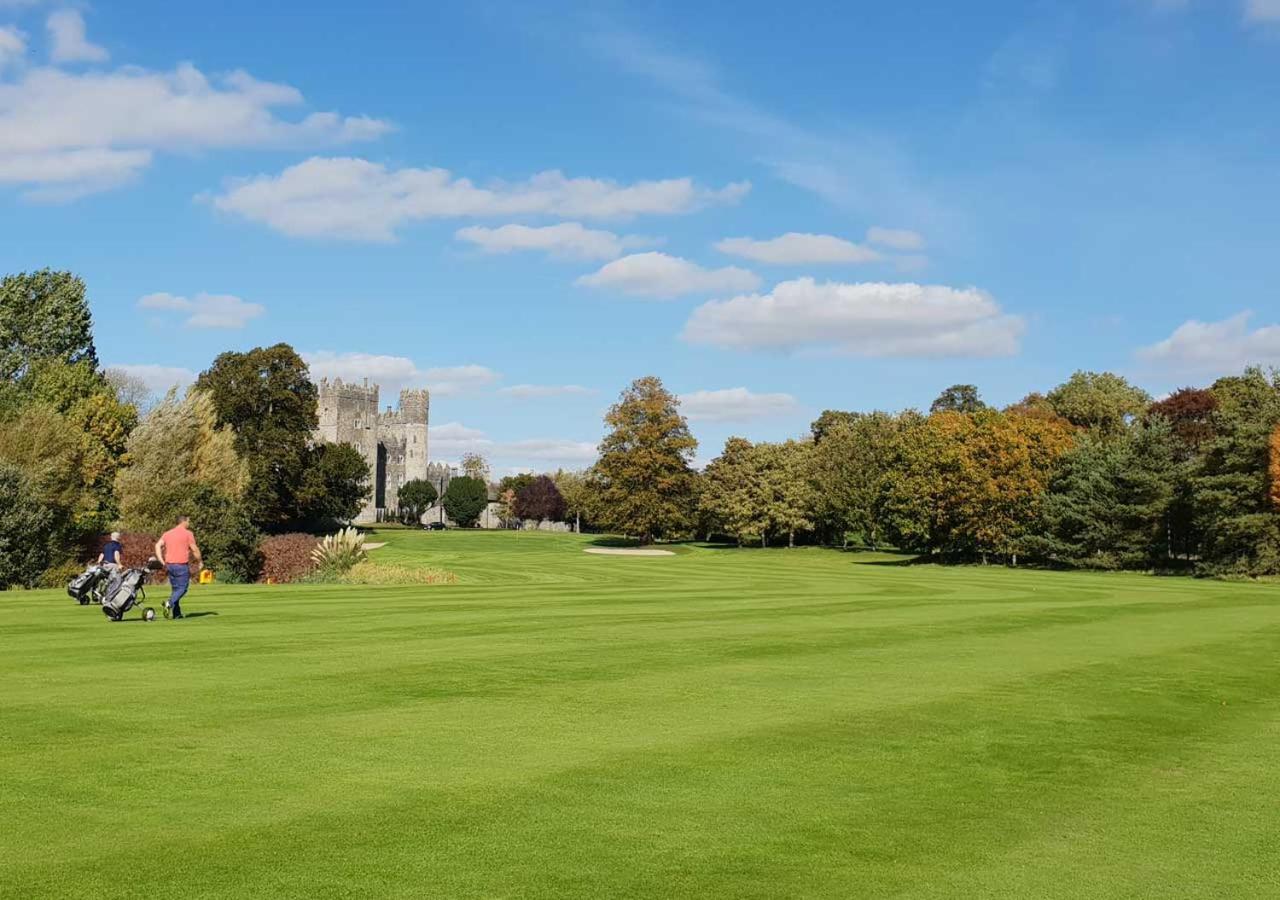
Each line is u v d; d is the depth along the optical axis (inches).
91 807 323.3
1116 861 295.4
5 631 778.2
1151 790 370.6
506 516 7770.7
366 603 1074.7
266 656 647.1
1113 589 1588.3
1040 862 293.0
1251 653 748.0
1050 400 4377.5
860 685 570.6
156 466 2256.4
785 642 752.3
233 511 1852.9
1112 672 639.8
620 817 323.0
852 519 4087.1
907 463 3572.8
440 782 357.4
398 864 277.6
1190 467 2591.0
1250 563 2384.4
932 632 845.2
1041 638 821.9
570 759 392.5
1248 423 2492.6
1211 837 318.7
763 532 4480.8
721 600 1175.6
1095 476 2746.1
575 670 604.4
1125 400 3988.7
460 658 645.3
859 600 1201.4
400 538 4212.6
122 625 826.8
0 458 1705.2
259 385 3444.9
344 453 4060.0
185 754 390.3
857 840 307.6
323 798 336.5
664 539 5014.8
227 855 282.2
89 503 2180.1
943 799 353.4
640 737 431.8
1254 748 439.2
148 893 254.7
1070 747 434.3
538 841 298.8
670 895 260.8
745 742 426.3
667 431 4313.5
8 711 465.7
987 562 3265.3
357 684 545.6
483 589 1371.8
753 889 266.1
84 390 3043.8
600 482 4805.6
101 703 486.0
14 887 257.1
